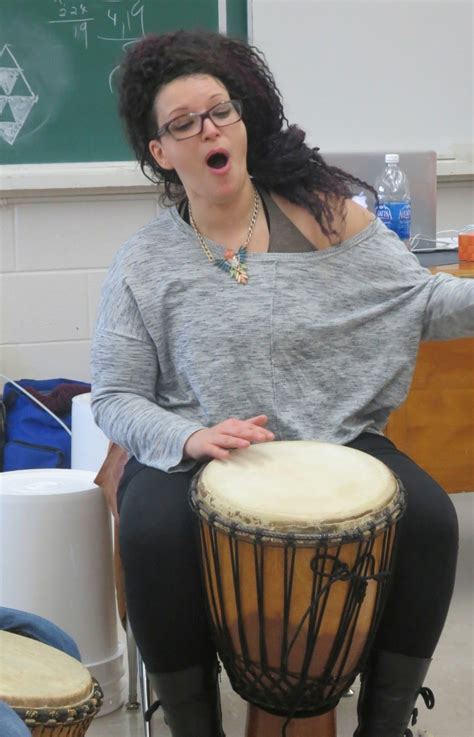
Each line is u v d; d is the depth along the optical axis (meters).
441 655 3.52
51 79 5.27
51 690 1.99
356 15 5.41
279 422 2.53
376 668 2.38
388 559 2.17
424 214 4.23
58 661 2.17
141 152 2.68
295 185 2.62
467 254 3.70
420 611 2.33
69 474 3.30
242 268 2.55
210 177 2.47
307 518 2.04
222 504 2.13
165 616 2.31
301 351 2.54
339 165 4.06
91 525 3.08
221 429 2.37
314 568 2.05
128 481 2.56
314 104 5.48
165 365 2.64
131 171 5.25
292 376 2.54
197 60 2.49
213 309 2.54
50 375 5.43
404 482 2.39
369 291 2.59
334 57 5.44
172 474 2.45
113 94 5.32
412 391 3.54
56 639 2.37
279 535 2.03
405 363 2.60
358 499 2.11
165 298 2.56
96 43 5.28
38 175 5.17
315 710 2.26
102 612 3.15
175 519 2.32
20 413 4.74
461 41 5.55
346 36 5.43
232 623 2.20
